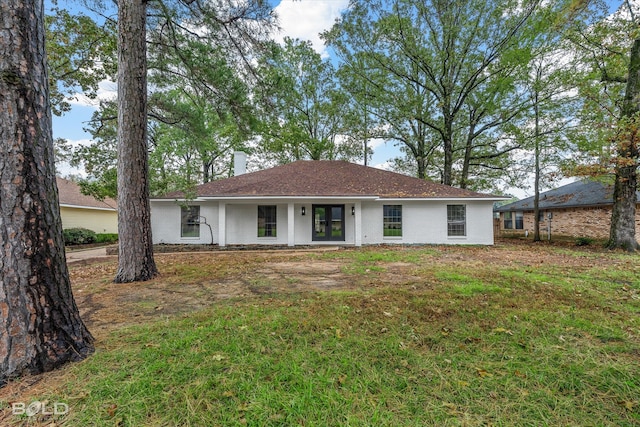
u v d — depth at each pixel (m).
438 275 6.12
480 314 3.62
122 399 1.95
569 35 11.97
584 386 2.12
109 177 11.59
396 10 15.77
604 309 3.87
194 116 9.80
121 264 6.02
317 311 3.77
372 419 1.77
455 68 16.83
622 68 11.27
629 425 1.74
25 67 2.33
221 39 7.68
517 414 1.83
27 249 2.31
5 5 2.26
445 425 1.73
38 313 2.33
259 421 1.75
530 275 6.15
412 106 17.14
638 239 13.60
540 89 14.46
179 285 5.55
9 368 2.18
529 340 2.90
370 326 3.25
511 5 14.48
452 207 13.67
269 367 2.36
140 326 3.31
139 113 6.21
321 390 2.06
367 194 12.98
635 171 10.88
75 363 2.41
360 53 16.88
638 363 2.45
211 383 2.13
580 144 12.12
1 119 2.24
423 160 20.41
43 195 2.43
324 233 13.79
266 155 26.08
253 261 8.76
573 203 16.30
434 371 2.31
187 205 12.44
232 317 3.58
